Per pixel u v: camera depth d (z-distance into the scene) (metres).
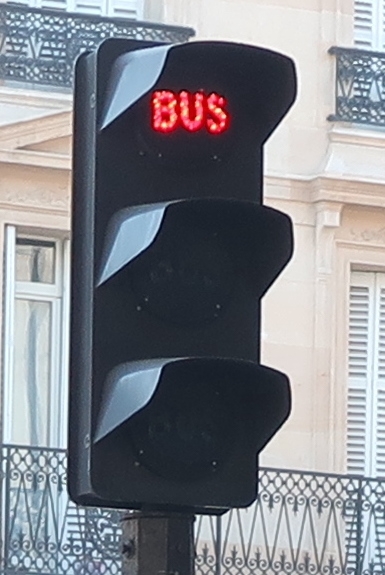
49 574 18.58
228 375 5.76
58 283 19.31
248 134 6.08
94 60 5.95
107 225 5.87
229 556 19.17
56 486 18.70
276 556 19.30
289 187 19.95
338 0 20.41
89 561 18.64
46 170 19.22
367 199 19.98
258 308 5.94
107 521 18.70
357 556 19.38
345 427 19.95
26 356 19.12
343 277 20.05
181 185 5.99
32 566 18.58
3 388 18.94
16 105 19.23
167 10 19.91
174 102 5.98
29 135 19.12
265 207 5.87
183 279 5.87
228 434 5.79
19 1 19.67
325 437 19.84
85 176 5.94
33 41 19.47
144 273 5.84
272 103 6.08
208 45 5.97
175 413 5.75
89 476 5.68
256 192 6.06
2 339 18.94
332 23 20.38
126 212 5.87
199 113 6.00
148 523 5.77
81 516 18.69
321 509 19.42
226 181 6.04
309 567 19.31
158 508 5.78
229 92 6.05
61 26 19.55
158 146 5.96
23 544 18.58
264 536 19.20
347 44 20.39
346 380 20.03
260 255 5.94
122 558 5.82
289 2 20.27
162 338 5.85
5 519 18.58
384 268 20.19
